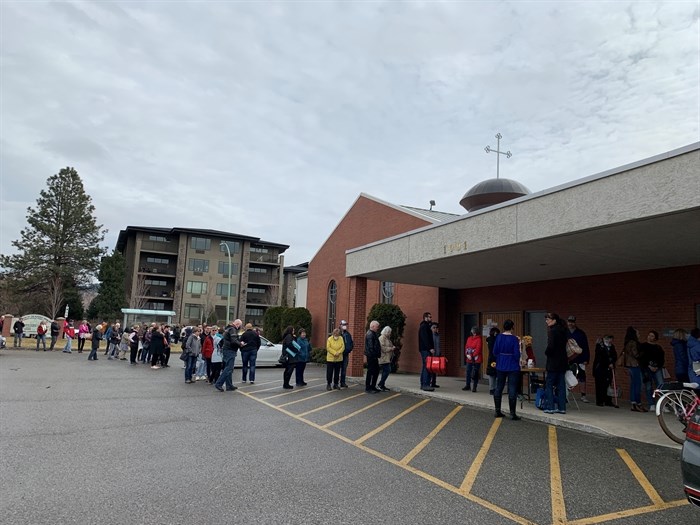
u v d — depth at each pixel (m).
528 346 11.71
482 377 17.19
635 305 12.66
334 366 13.81
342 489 5.27
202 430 8.03
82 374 16.42
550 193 9.32
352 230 25.25
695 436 4.25
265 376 17.34
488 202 19.98
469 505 4.89
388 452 6.89
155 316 41.00
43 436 7.34
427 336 13.65
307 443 7.32
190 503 4.75
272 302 60.62
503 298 16.67
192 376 15.95
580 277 14.17
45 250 46.00
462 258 12.05
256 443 7.24
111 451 6.59
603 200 8.36
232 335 13.30
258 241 59.69
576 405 11.00
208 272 56.66
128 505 4.66
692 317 11.47
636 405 10.51
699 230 8.48
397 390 13.84
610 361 11.44
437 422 9.16
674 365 11.47
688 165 7.17
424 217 19.72
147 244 55.53
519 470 6.14
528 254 11.22
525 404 11.15
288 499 4.92
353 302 16.33
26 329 35.53
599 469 6.27
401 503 4.89
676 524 4.54
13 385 12.95
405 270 14.46
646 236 9.03
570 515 4.71
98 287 53.47
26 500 4.72
